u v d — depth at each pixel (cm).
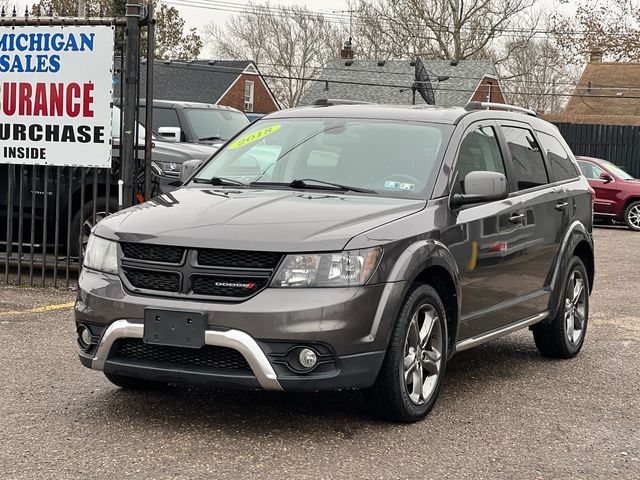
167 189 1051
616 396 637
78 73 932
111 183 1034
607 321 946
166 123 1308
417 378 546
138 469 453
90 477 441
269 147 649
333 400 590
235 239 496
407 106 685
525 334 867
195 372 494
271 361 483
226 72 5178
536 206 696
